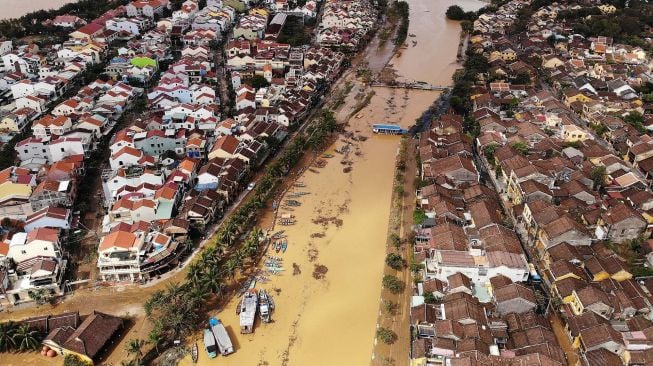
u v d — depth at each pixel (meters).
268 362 87.00
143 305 96.81
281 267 107.69
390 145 159.75
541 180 125.12
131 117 165.75
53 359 86.06
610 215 111.56
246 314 93.81
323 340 91.31
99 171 139.00
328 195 133.12
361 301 99.62
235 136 150.00
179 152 143.62
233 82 186.50
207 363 86.38
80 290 100.25
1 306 96.25
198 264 99.06
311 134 161.75
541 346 83.50
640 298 93.50
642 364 82.00
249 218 121.19
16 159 139.38
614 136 151.88
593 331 85.75
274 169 135.12
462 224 114.38
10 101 175.00
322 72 198.38
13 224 116.19
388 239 116.69
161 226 112.19
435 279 98.19
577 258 102.06
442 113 177.62
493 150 144.00
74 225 116.25
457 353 82.88
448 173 130.62
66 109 162.12
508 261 99.00
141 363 84.38
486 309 92.75
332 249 113.44
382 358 87.56
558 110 170.00
